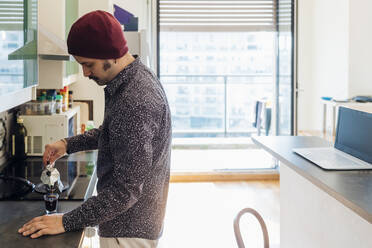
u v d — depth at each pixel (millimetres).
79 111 3379
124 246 1563
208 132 7246
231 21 5559
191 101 7125
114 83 1468
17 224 1438
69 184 1979
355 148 2266
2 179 1997
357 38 5285
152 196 1560
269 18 5586
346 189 1751
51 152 1865
